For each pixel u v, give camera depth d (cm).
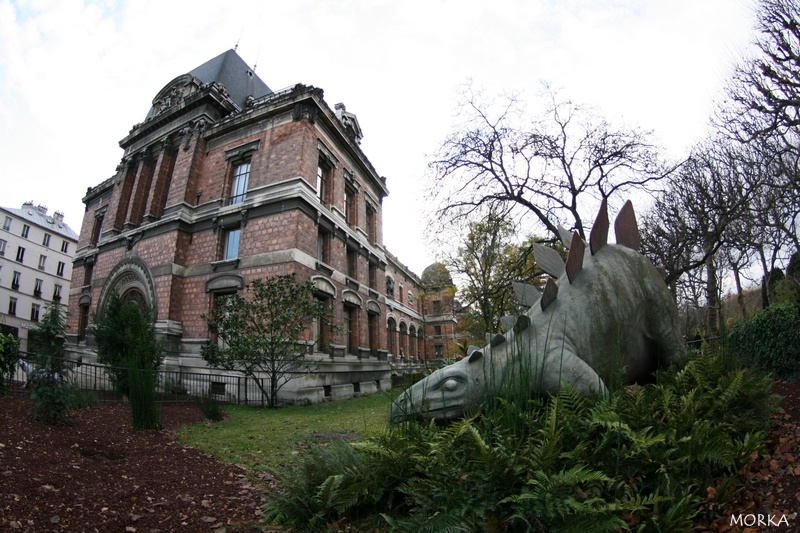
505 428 342
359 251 2223
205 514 400
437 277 3438
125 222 2189
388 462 335
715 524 278
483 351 430
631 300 457
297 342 1417
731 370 457
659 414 350
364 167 2359
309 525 334
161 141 2188
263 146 1848
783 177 1284
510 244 2245
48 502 367
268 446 693
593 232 486
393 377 526
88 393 1048
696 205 1252
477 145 1552
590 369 387
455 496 278
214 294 1753
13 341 896
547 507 252
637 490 285
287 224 1659
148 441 689
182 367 1680
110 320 1288
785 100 1041
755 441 323
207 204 1898
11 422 607
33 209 5166
